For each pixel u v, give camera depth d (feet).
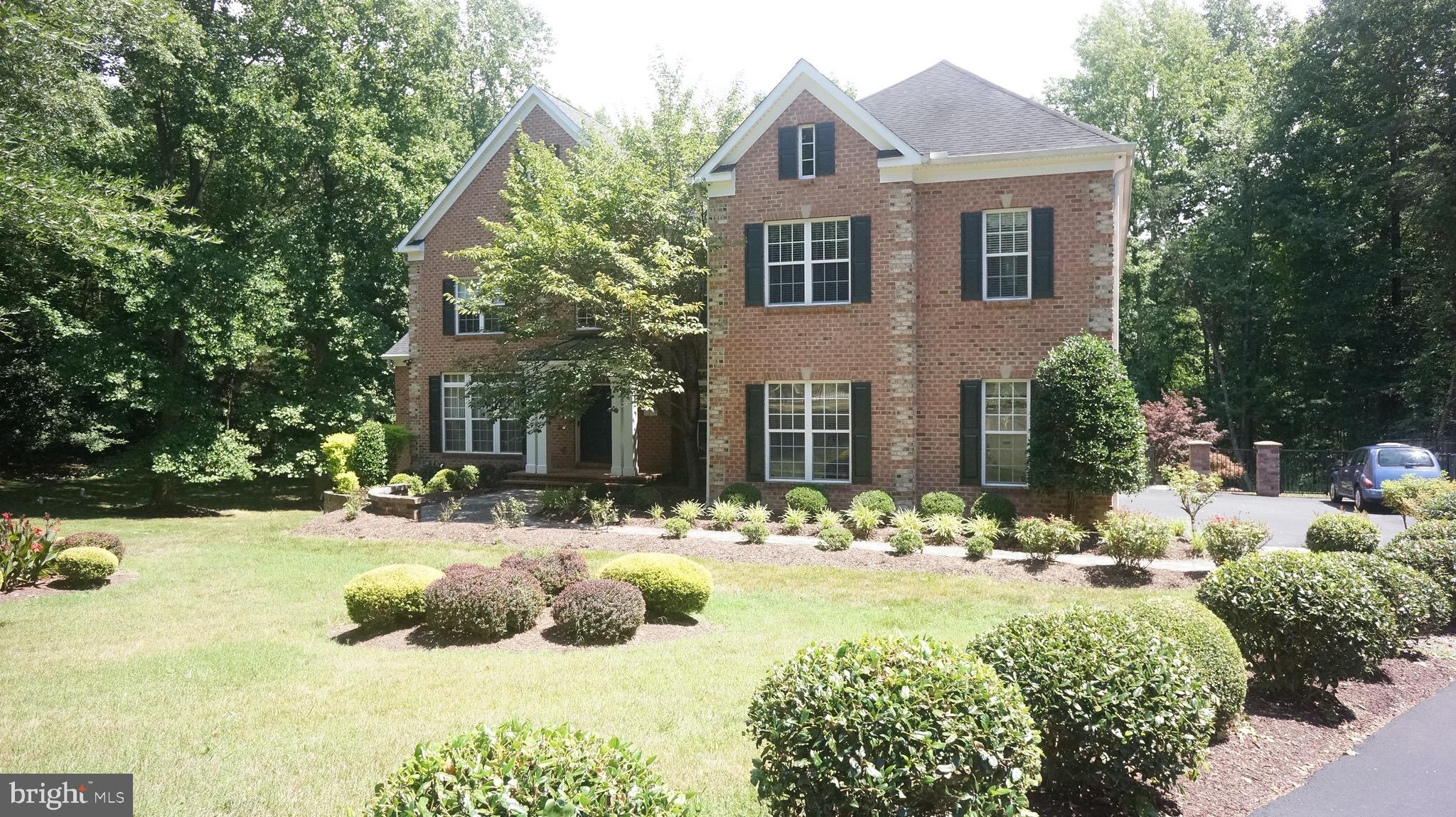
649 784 11.81
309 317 85.56
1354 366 113.19
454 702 23.86
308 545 54.85
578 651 29.81
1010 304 56.95
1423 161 93.30
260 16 84.33
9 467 106.11
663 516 59.93
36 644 30.55
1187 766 17.71
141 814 17.13
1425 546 35.65
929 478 58.75
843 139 59.16
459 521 58.95
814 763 13.87
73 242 35.68
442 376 83.15
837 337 59.52
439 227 82.99
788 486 60.64
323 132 86.53
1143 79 118.73
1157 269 117.08
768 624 34.24
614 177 62.85
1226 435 117.80
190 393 76.38
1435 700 26.53
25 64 42.24
